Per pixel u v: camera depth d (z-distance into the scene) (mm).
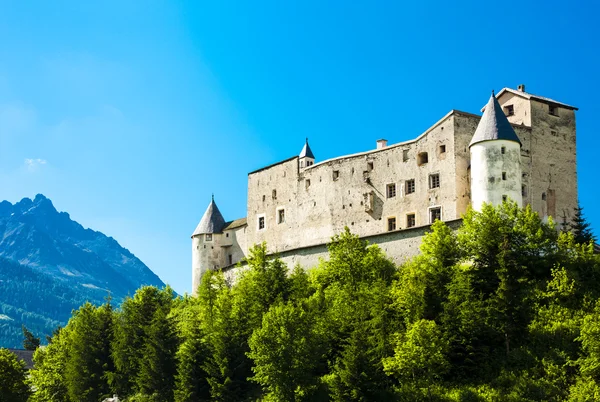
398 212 95312
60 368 100812
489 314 67812
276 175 114000
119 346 92188
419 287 72062
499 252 74938
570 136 96625
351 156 102375
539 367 63812
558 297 71250
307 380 68812
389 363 64062
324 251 96125
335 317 74375
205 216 125188
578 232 85312
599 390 57594
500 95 97875
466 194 89500
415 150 94688
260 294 83062
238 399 76062
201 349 80938
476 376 65938
